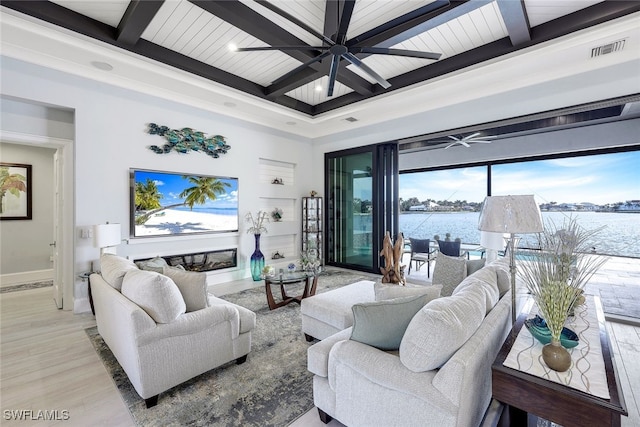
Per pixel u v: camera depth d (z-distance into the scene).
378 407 1.47
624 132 4.50
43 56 3.21
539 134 5.32
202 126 4.74
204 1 2.51
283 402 1.98
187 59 3.68
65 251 3.76
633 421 1.79
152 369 1.92
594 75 3.24
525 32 2.89
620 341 2.86
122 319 2.02
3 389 2.12
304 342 2.85
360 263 6.01
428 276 5.64
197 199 4.71
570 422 1.14
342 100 4.92
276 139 5.93
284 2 2.74
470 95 4.11
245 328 2.47
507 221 1.73
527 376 1.26
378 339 1.61
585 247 1.46
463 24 3.00
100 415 1.86
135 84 3.89
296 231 6.39
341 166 6.27
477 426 1.47
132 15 2.67
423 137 4.92
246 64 3.88
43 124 3.52
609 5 2.60
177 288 2.12
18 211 5.31
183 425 1.77
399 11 2.82
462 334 1.38
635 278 4.46
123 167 3.94
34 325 3.27
